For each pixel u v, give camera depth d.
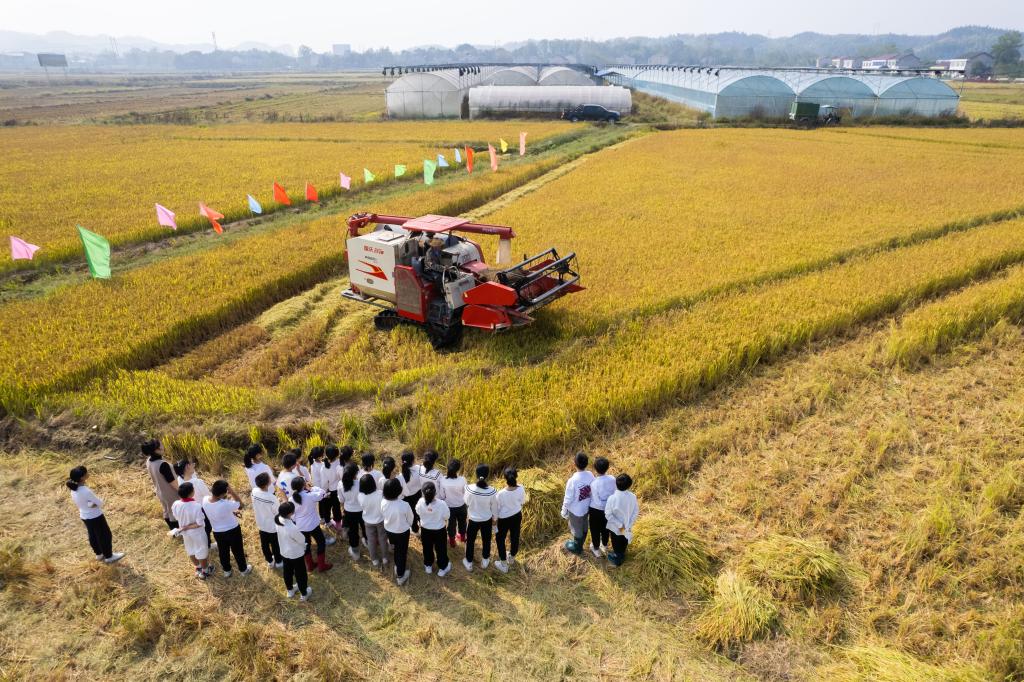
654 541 9.42
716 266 21.30
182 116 76.44
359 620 8.57
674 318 16.94
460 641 8.20
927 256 21.62
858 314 17.20
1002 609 8.36
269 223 28.91
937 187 33.19
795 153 45.31
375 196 34.12
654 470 11.16
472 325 15.74
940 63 194.62
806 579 8.62
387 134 58.78
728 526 9.98
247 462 9.91
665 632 8.27
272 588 9.15
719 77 69.31
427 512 8.77
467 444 11.45
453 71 79.12
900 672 7.23
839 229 25.55
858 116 62.47
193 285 19.77
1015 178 35.16
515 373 14.30
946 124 59.94
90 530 9.15
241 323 18.61
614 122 66.44
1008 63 181.88
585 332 16.53
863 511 10.19
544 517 10.14
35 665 7.80
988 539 9.45
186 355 16.39
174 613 8.48
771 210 29.08
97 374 14.50
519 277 16.30
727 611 8.24
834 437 12.23
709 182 35.66
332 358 16.08
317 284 21.72
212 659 7.90
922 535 9.34
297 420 12.65
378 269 16.97
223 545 9.00
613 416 12.61
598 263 21.78
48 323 16.80
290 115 81.69
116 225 27.73
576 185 35.56
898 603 8.55
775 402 13.27
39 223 28.12
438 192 32.31
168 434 12.06
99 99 120.75
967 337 16.36
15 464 11.66
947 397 13.65
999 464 11.22
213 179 38.12
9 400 12.90
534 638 8.23
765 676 7.61
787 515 10.12
